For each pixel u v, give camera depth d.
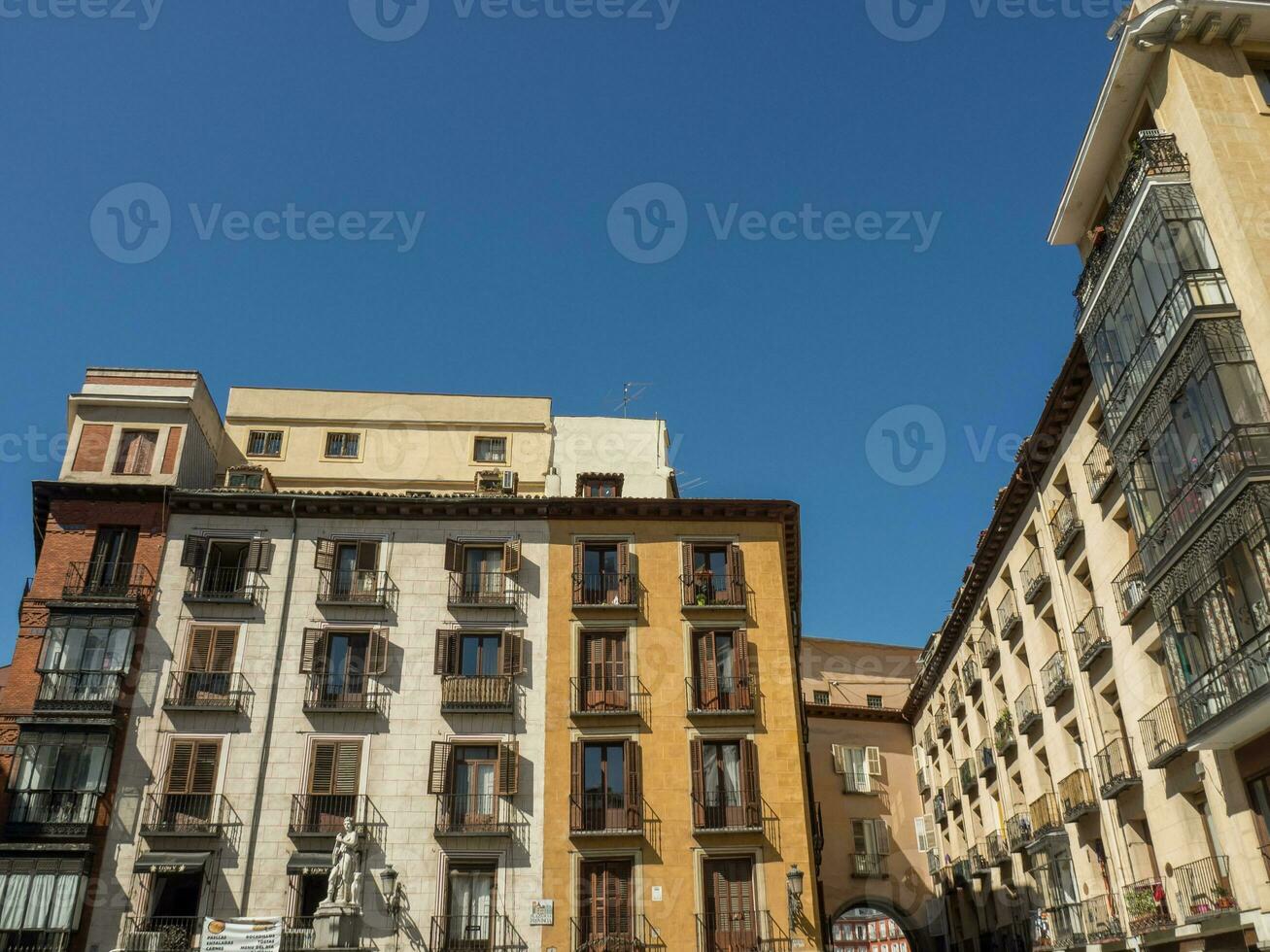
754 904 27.61
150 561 31.28
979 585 38.03
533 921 27.05
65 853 27.02
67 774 28.14
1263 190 20.70
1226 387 19.47
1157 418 21.77
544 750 29.27
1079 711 28.52
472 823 28.27
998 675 36.62
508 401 39.62
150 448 33.22
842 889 45.69
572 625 31.11
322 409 38.56
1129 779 25.03
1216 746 20.98
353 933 25.44
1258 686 18.44
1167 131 22.80
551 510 32.72
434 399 39.25
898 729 51.19
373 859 27.58
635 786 28.83
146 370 34.62
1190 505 20.58
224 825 27.78
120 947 26.20
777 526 32.94
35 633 30.12
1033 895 33.94
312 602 31.09
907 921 46.25
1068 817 28.98
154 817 27.91
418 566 31.80
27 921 26.20
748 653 30.95
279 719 29.30
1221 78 22.19
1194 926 22.20
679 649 30.84
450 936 26.84
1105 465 26.53
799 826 28.61
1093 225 26.75
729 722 29.86
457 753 29.14
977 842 39.81
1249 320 19.98
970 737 40.41
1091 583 28.17
